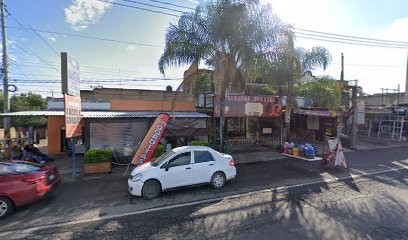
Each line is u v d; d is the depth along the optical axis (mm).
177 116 13289
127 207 6387
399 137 21312
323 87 14977
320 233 4801
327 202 6555
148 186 6945
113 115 12305
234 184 8344
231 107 14984
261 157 13133
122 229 5164
